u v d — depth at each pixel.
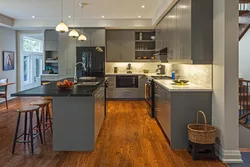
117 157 3.31
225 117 3.13
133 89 8.28
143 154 3.42
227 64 3.10
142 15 7.14
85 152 3.50
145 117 5.75
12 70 8.61
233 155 3.14
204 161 3.17
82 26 7.77
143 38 8.77
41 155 3.38
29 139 4.02
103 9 6.32
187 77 4.88
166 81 4.98
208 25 3.51
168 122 3.80
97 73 8.01
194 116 3.59
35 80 10.84
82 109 3.52
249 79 7.33
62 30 4.45
